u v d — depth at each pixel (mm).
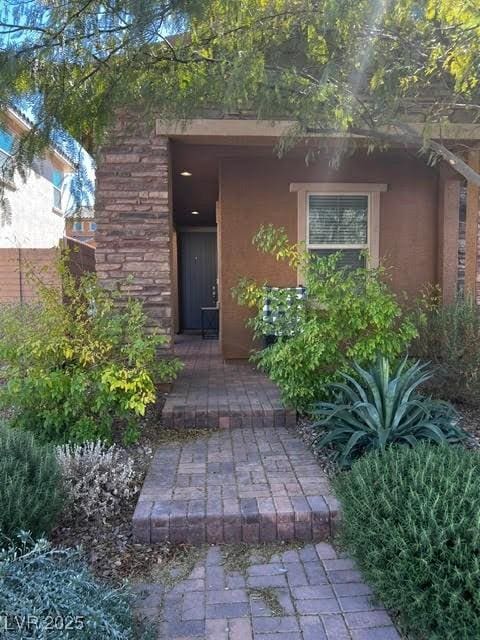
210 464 3705
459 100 3881
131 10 2434
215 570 2648
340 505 2686
